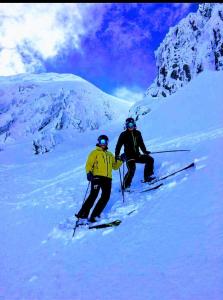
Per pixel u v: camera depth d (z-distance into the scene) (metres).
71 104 111.00
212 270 3.11
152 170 7.76
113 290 3.53
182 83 57.56
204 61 54.47
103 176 6.68
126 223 5.44
